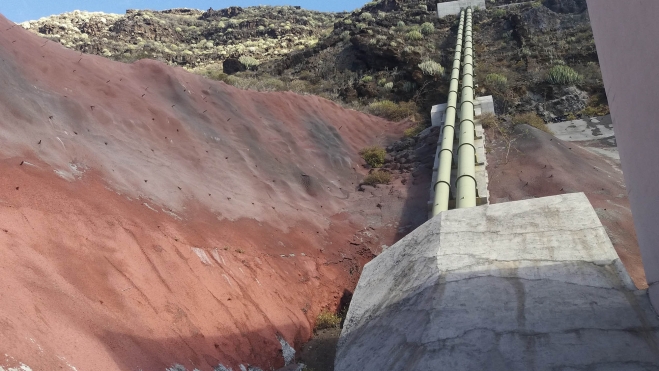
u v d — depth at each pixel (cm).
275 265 1242
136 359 647
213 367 770
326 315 1192
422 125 2638
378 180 2064
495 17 4444
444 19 4747
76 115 1294
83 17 6650
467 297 688
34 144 1030
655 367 510
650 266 598
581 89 2909
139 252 885
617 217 1465
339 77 3584
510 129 2241
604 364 527
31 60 1391
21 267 639
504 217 867
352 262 1518
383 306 830
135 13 7175
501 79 2938
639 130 571
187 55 5247
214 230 1206
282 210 1595
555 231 790
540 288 674
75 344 577
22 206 779
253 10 7644
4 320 516
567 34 3878
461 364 566
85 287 709
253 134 1947
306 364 985
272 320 1013
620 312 597
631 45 555
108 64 1745
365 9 6162
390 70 3484
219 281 991
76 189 962
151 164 1336
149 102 1670
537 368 539
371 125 2691
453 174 1866
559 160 1888
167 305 810
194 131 1711
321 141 2261
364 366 689
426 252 866
